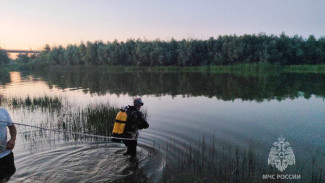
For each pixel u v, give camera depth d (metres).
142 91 21.42
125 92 20.98
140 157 6.50
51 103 15.26
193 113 12.20
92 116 11.03
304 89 20.64
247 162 6.16
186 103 15.19
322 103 14.30
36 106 14.62
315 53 59.94
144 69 63.00
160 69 62.78
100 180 5.24
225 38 63.50
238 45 60.50
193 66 65.62
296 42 61.94
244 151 6.93
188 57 64.50
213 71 53.47
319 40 62.19
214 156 6.54
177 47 68.19
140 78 35.84
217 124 9.97
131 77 38.22
